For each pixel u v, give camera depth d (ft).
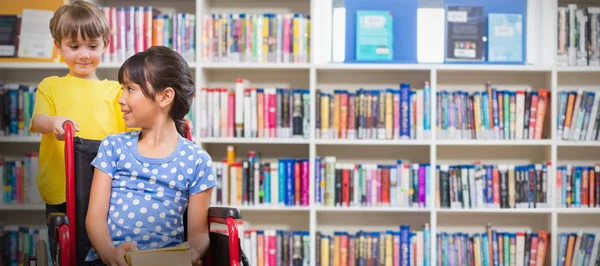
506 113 12.37
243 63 12.28
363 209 12.27
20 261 12.63
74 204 6.65
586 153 13.20
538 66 12.27
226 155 13.28
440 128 12.39
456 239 12.40
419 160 13.15
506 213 13.12
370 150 13.19
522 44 12.48
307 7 13.14
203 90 12.38
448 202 12.35
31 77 13.23
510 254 12.40
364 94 12.40
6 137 12.30
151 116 6.57
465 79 13.15
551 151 12.34
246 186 12.38
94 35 8.20
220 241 6.65
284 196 12.38
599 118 12.34
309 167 12.34
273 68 12.58
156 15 12.42
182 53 12.38
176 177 6.56
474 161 13.19
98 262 6.54
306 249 12.33
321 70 12.91
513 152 13.17
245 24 12.39
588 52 12.37
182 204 6.63
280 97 12.39
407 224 13.14
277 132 12.37
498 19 12.46
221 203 12.39
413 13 12.55
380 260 12.34
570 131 12.37
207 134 12.41
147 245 6.39
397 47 12.57
